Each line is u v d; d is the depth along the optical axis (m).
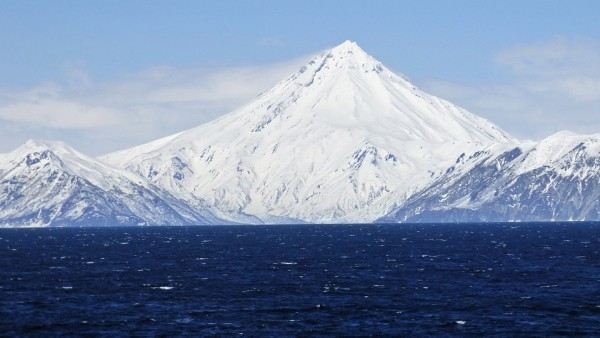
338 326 163.38
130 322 167.12
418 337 153.38
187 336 153.75
